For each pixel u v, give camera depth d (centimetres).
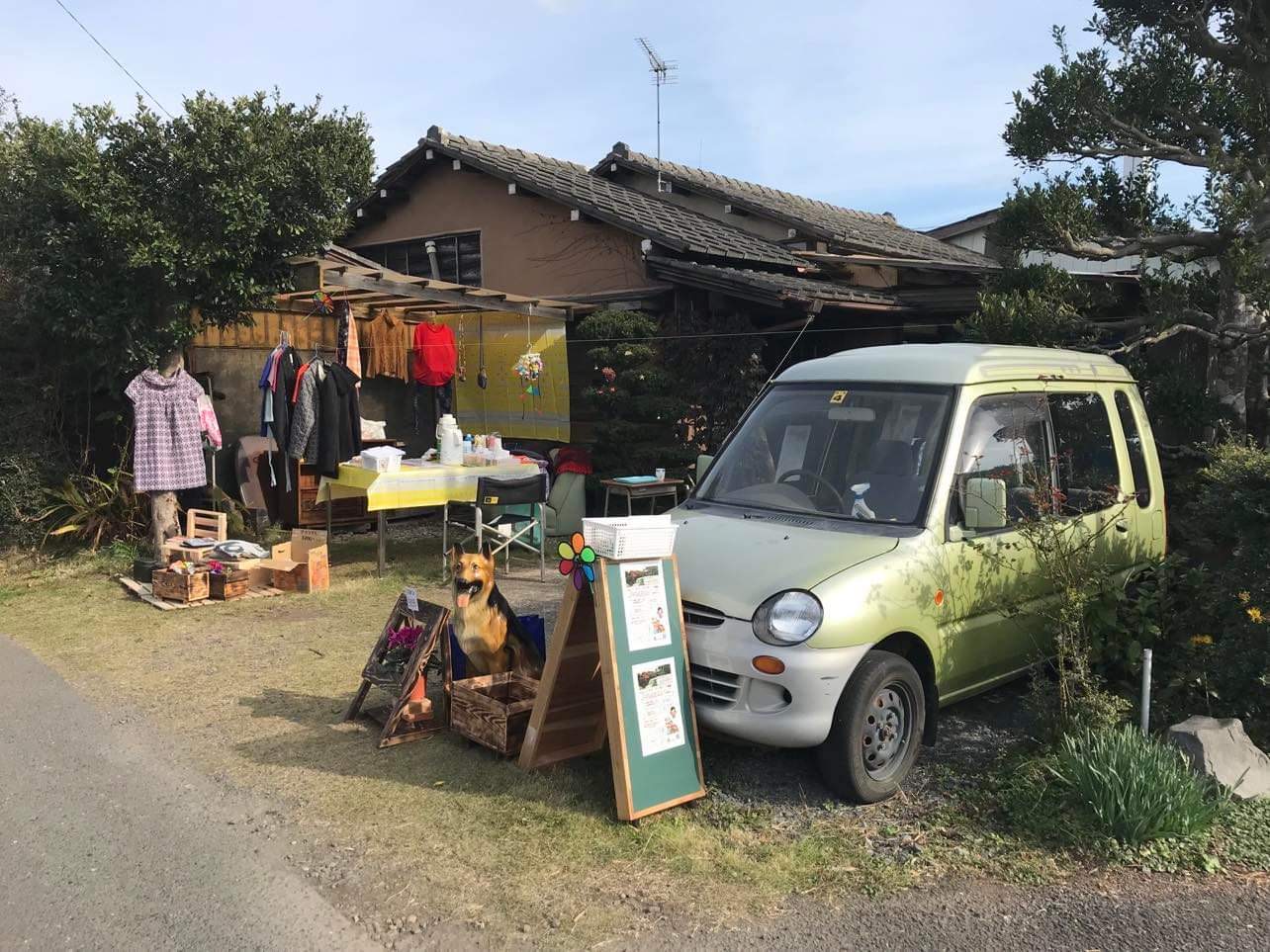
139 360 813
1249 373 816
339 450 825
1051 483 496
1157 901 326
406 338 1135
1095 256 790
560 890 331
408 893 329
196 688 545
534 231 1220
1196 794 366
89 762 441
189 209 784
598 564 382
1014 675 482
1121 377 589
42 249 763
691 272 988
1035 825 372
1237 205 703
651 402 966
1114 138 778
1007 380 493
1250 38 722
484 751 451
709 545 436
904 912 320
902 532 426
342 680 559
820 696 375
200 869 345
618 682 378
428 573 845
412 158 1291
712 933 307
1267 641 426
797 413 506
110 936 304
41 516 864
